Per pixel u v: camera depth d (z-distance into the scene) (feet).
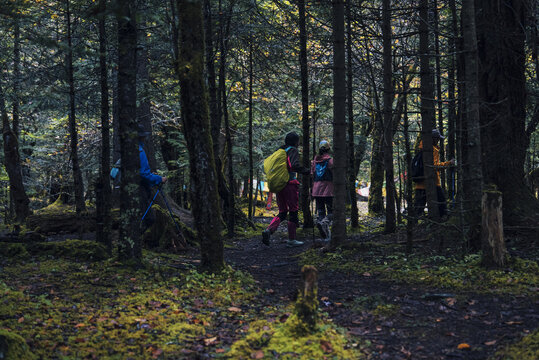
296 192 29.96
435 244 22.81
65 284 16.52
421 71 25.88
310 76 39.93
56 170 54.03
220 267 18.69
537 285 15.44
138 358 10.77
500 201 17.34
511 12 21.83
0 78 26.76
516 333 11.86
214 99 34.19
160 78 41.39
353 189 38.47
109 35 23.32
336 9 23.70
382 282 18.20
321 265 22.17
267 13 37.99
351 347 11.45
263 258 26.32
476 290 15.78
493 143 21.88
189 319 13.62
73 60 24.14
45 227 33.27
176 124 54.08
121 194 19.27
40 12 22.35
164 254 24.17
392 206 29.58
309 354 10.66
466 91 18.92
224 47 34.45
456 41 24.79
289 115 58.13
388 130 28.60
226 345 11.72
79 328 12.41
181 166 49.65
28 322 12.45
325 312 14.38
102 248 21.16
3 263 19.51
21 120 49.42
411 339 12.17
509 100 21.75
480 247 19.54
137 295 15.57
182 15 17.17
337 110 24.07
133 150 19.19
